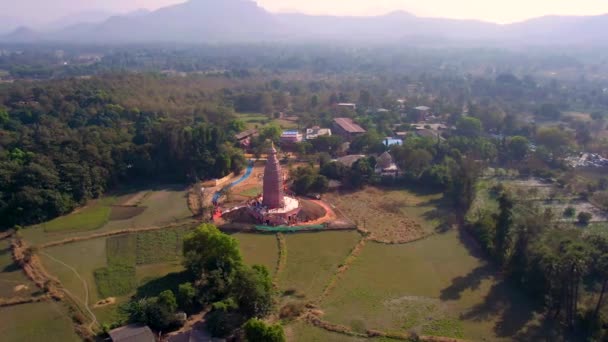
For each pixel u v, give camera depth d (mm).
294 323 67562
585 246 73062
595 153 159125
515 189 125500
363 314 70250
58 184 111688
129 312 69625
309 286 77750
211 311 68875
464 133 185000
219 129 147000
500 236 87500
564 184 129500
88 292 75938
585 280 75625
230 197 119875
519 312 71375
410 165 139250
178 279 79500
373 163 135375
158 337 63125
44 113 171875
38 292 75562
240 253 83812
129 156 135375
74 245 93438
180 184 133750
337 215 109188
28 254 85688
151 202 119062
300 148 160000
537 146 161875
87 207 115438
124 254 89500
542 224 82875
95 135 138375
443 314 70688
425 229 102438
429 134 178750
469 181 115500
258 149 161500
